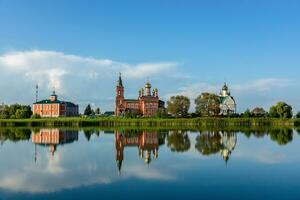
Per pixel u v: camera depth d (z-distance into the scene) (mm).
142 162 58594
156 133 140250
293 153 70250
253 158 62906
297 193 37656
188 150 76125
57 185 41562
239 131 152375
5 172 49969
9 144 92625
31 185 41688
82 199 35688
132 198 35875
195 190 38969
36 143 95688
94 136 124125
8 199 36000
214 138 111062
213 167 53188
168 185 41250
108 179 44656
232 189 39438
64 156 67438
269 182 42781
